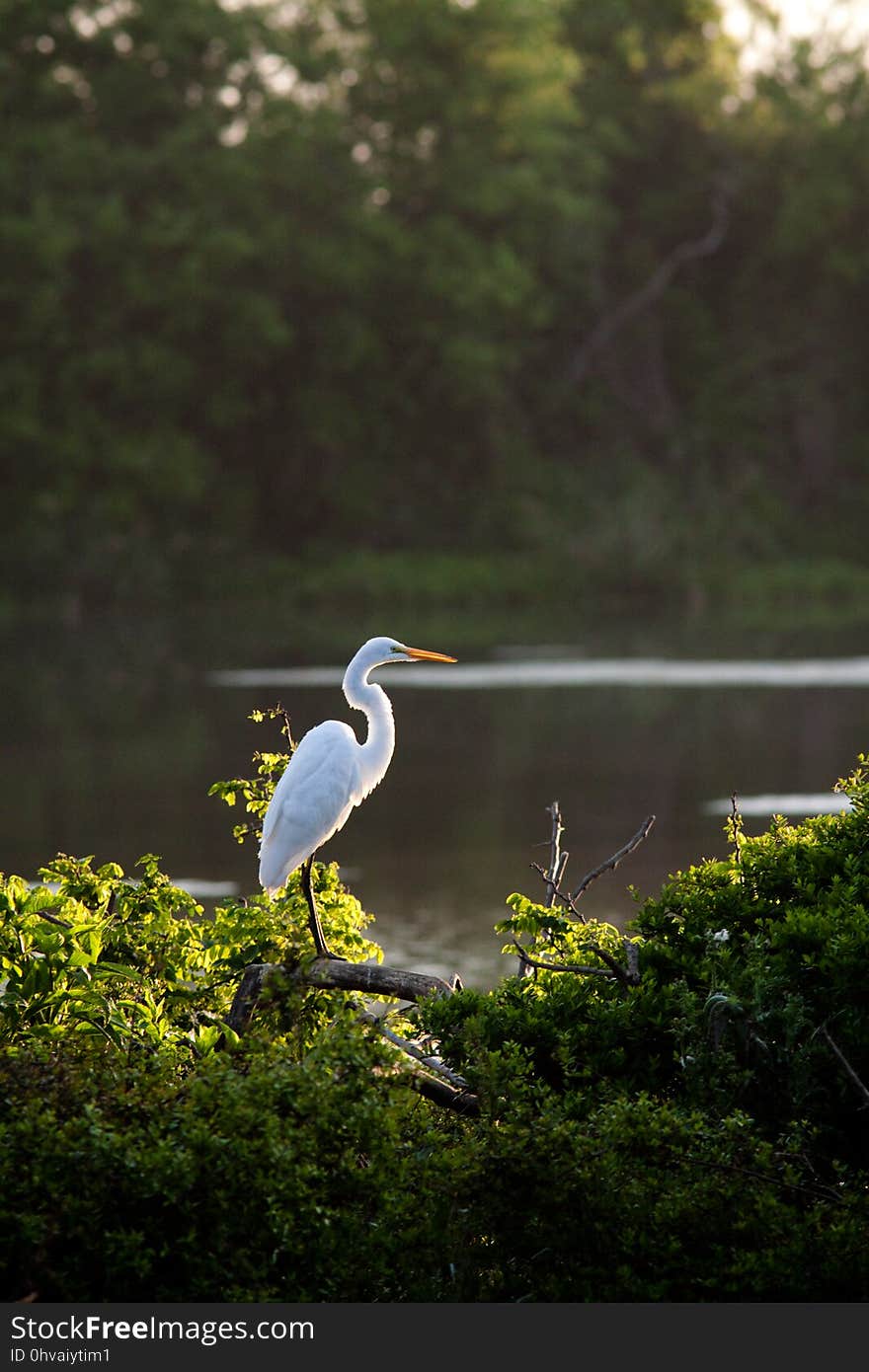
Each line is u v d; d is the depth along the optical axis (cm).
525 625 4875
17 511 5475
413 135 6156
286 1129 548
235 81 5875
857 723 2678
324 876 862
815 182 6681
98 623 5125
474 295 5831
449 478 6353
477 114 6200
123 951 768
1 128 5509
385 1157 560
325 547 6025
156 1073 594
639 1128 559
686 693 3142
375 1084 578
